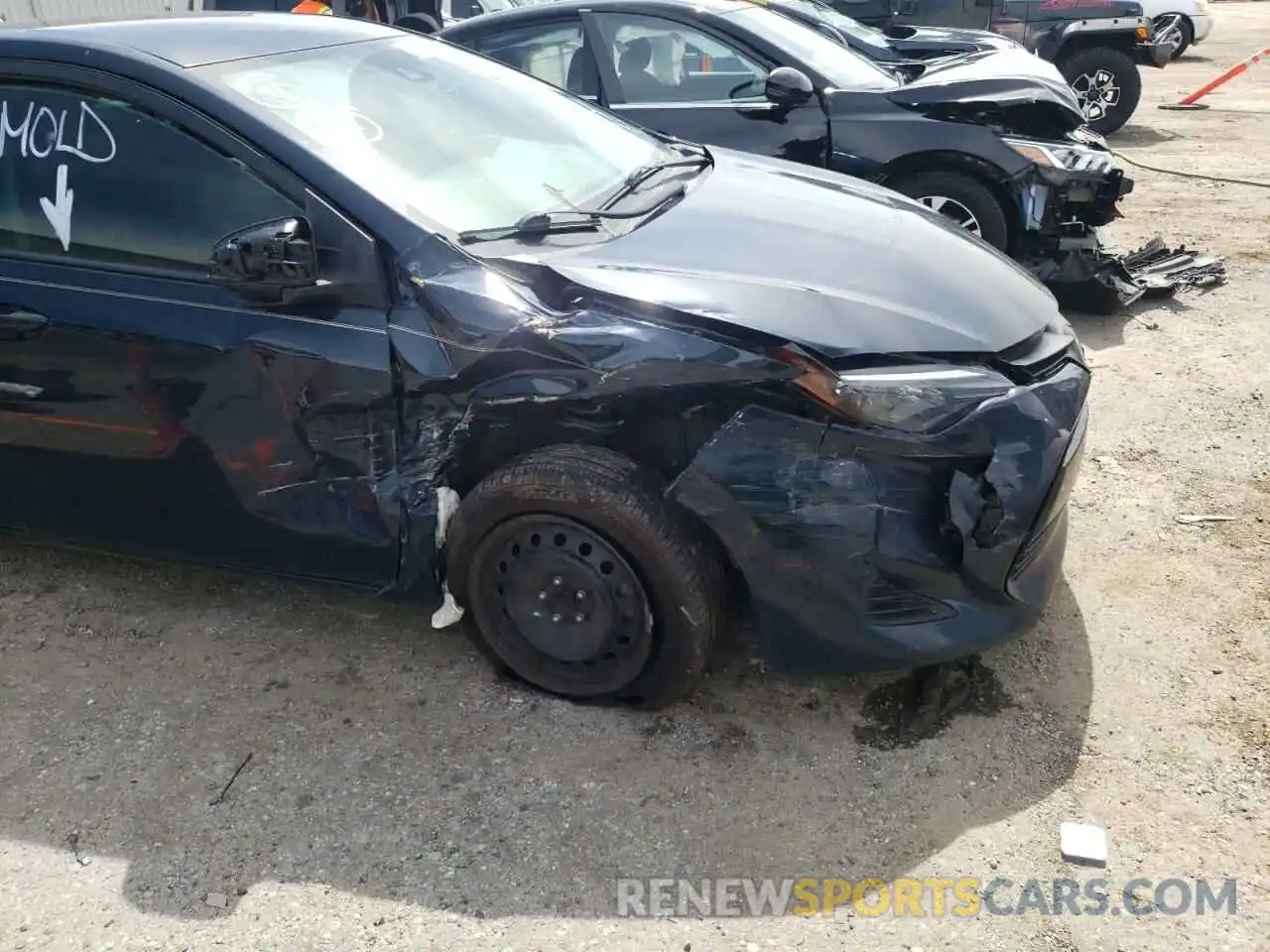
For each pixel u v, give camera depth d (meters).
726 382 2.36
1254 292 5.57
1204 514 3.53
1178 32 12.69
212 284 2.66
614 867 2.30
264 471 2.72
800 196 3.23
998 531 2.41
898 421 2.36
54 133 2.80
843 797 2.46
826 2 10.55
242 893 2.27
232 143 2.64
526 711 2.78
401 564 2.72
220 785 2.57
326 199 2.57
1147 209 7.25
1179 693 2.73
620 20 5.50
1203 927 2.10
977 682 2.80
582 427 2.54
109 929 2.20
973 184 5.19
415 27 8.40
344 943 2.14
